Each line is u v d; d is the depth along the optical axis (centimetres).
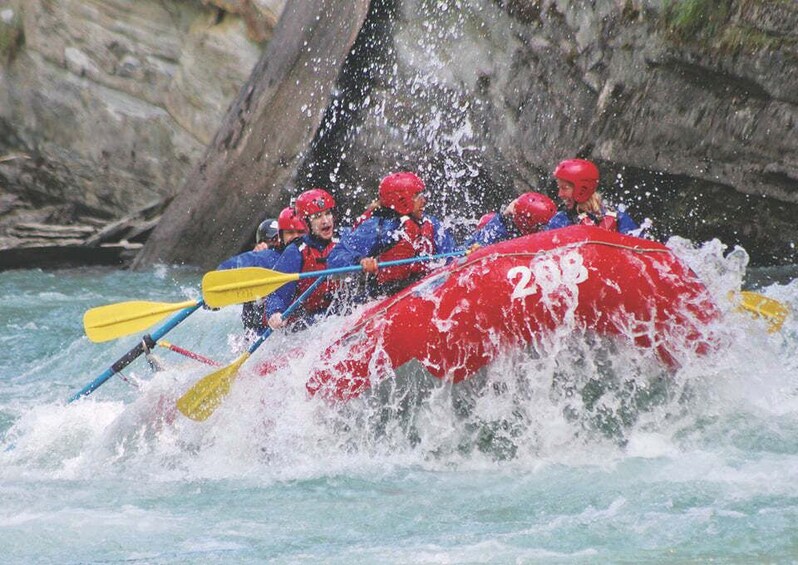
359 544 1825
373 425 2344
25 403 2962
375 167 4434
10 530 1930
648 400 2312
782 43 3709
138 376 3250
